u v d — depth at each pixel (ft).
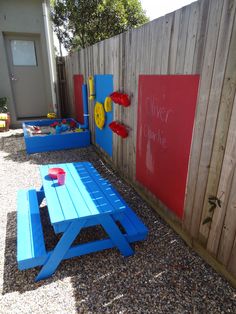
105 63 11.88
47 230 7.79
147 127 8.54
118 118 11.22
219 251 5.96
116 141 11.85
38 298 5.54
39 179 11.43
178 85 6.51
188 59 5.99
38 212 7.45
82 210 6.01
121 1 23.30
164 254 6.86
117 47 10.19
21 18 19.84
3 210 8.87
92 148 16.25
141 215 8.66
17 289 5.75
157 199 8.60
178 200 7.33
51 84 22.03
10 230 7.79
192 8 5.65
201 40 5.48
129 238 6.85
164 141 7.58
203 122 5.79
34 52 21.70
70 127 18.31
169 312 5.20
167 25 6.70
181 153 6.83
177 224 7.61
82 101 17.24
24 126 17.76
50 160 14.01
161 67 7.22
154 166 8.45
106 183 7.56
